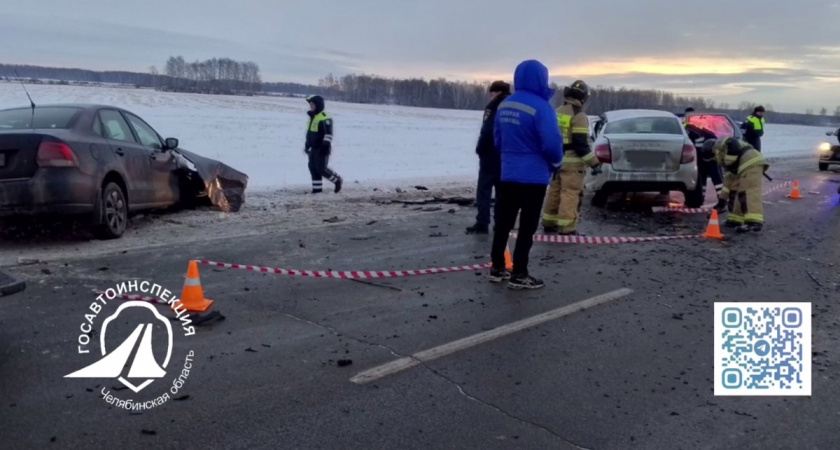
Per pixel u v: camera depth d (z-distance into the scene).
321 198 12.19
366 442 3.39
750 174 9.96
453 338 4.93
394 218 10.23
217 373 4.16
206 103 62.56
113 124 8.39
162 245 7.64
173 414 3.62
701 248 8.58
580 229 9.76
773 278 7.05
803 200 14.25
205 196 10.16
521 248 6.31
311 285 6.23
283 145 25.83
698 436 3.60
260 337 4.81
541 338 5.01
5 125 7.46
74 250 7.23
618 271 7.18
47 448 3.22
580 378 4.30
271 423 3.56
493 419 3.69
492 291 6.26
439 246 8.23
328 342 4.76
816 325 5.53
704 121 16.12
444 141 33.94
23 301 5.39
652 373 4.43
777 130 81.94
